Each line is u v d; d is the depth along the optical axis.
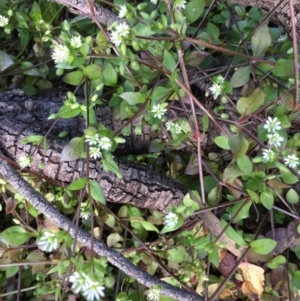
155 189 0.21
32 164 0.19
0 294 0.22
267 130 0.16
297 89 0.16
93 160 0.19
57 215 0.18
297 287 0.18
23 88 0.23
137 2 0.25
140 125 0.17
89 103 0.17
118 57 0.16
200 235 0.19
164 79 0.19
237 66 0.20
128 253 0.20
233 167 0.17
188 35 0.21
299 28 0.20
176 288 0.18
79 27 0.24
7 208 0.20
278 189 0.19
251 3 0.20
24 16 0.23
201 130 0.20
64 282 0.16
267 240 0.16
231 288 0.21
